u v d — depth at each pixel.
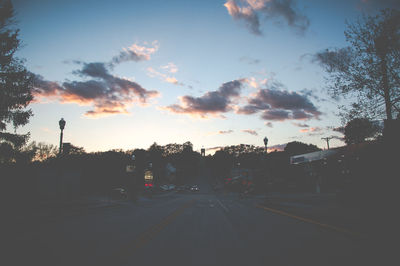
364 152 17.36
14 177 29.73
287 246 8.51
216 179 167.75
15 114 26.36
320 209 18.14
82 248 8.12
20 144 29.92
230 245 8.71
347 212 15.44
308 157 48.38
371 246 8.15
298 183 57.38
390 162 15.70
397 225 10.49
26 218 15.62
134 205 29.88
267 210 22.77
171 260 6.82
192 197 52.41
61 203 26.50
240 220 15.66
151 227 12.75
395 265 6.16
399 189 15.12
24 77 25.78
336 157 38.16
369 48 15.12
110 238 9.84
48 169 33.22
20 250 7.84
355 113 15.62
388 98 14.98
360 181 18.09
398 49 14.49
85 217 17.48
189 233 11.05
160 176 113.00
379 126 15.41
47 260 6.72
